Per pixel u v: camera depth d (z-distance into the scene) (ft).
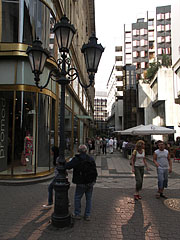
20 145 28.63
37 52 14.11
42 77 29.60
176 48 67.82
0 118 28.63
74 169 14.29
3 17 28.02
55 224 13.11
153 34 177.17
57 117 35.24
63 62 14.57
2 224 13.57
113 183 25.80
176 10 67.56
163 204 17.69
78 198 14.42
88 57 14.19
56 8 36.81
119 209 16.44
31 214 15.28
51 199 16.93
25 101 28.19
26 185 24.22
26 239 11.69
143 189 22.85
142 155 19.31
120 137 126.21
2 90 27.40
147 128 51.70
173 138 79.41
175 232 12.64
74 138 58.13
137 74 174.29
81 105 73.51
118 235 12.23
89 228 13.07
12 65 27.73
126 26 182.80
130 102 132.16
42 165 29.27
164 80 83.87
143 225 13.56
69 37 13.97
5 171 27.84
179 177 29.66
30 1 29.76
